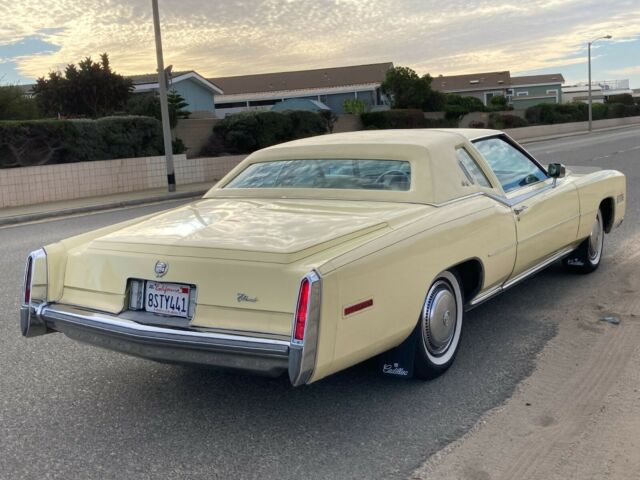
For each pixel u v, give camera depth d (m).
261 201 4.56
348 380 4.30
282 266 3.30
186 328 3.43
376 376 4.35
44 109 30.33
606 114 63.84
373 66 60.38
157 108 28.52
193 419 3.84
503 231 4.61
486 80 83.00
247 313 3.32
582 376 4.21
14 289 7.24
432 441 3.47
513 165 5.32
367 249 3.47
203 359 3.37
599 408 3.75
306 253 3.38
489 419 3.69
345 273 3.29
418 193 4.23
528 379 4.21
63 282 4.02
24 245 10.67
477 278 4.48
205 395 4.17
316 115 27.12
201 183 21.70
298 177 4.72
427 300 4.05
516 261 4.88
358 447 3.44
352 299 3.33
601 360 4.45
